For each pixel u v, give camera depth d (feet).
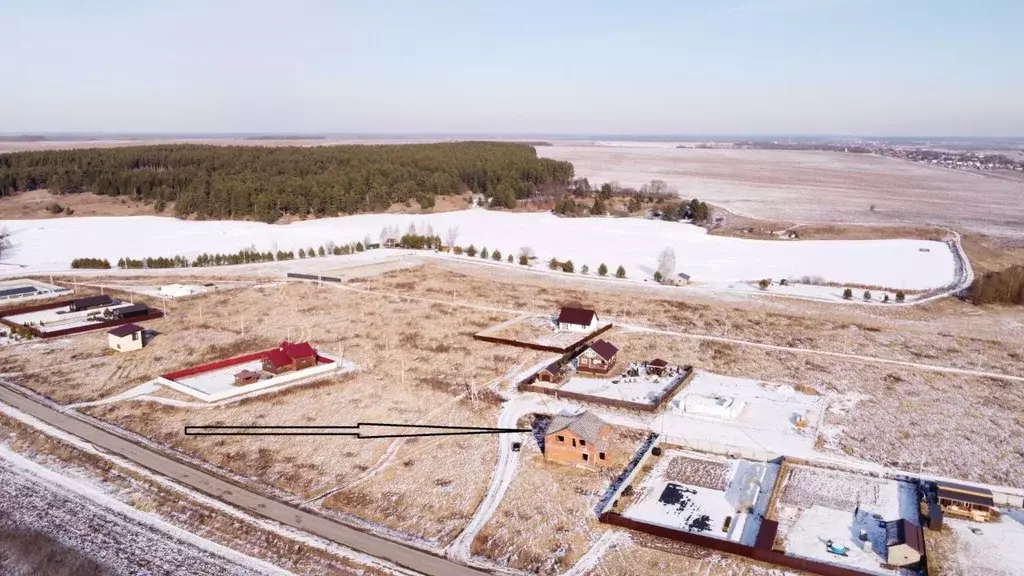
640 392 184.65
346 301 270.67
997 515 127.75
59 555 108.06
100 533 116.06
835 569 108.17
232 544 114.21
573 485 136.67
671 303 270.87
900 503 131.54
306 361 194.29
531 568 110.11
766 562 112.27
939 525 121.80
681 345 222.28
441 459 145.89
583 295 284.41
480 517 124.47
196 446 148.66
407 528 120.67
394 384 186.29
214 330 232.12
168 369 194.80
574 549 115.34
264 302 268.21
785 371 200.75
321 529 118.83
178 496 127.75
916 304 272.31
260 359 204.23
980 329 241.55
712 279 317.83
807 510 129.08
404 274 319.47
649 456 149.38
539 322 245.45
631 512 127.75
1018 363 207.10
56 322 234.79
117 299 269.23
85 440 149.69
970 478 140.56
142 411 166.30
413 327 237.45
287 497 129.39
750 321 247.50
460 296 280.92
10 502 124.98
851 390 186.80
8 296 268.62
